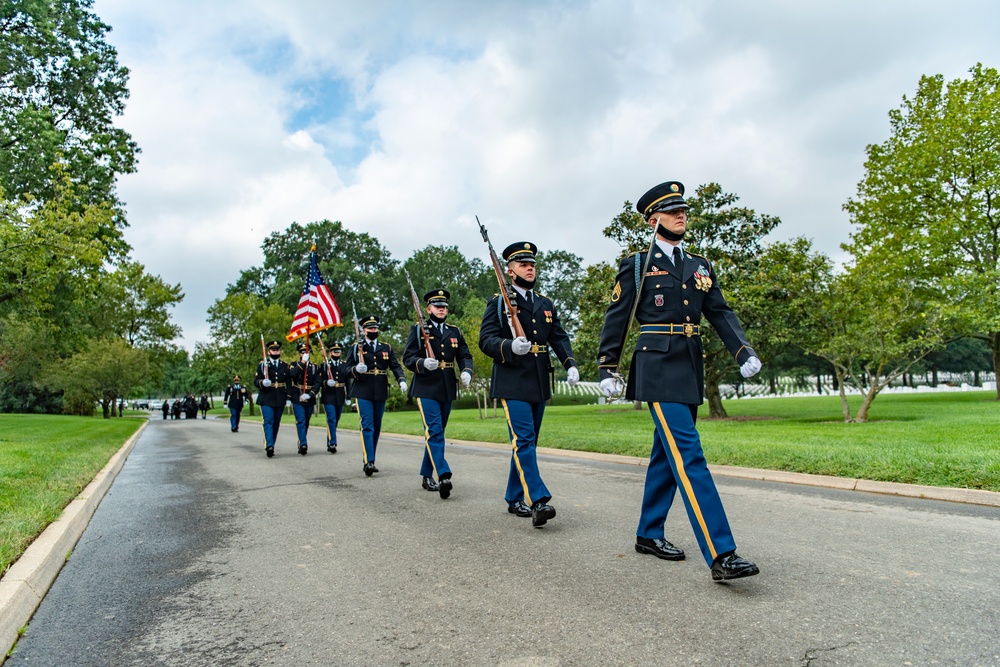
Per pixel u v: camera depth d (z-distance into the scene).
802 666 2.49
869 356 14.94
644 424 16.45
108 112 23.66
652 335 3.92
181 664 2.75
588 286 20.56
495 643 2.81
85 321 39.28
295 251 62.38
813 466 7.20
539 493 4.92
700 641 2.75
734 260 18.48
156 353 47.69
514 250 5.36
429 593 3.50
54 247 15.41
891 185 22.98
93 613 3.41
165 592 3.72
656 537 4.07
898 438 9.55
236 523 5.52
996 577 3.52
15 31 21.61
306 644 2.90
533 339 5.21
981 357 55.44
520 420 5.09
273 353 11.80
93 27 23.11
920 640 2.70
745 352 3.79
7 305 21.64
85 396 39.94
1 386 39.34
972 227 21.38
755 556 4.01
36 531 4.59
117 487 8.02
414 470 8.79
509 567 3.91
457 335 6.87
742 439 10.19
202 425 29.42
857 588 3.37
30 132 19.55
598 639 2.81
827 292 14.77
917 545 4.22
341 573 3.94
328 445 12.25
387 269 66.00
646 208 4.12
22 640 3.06
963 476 6.12
